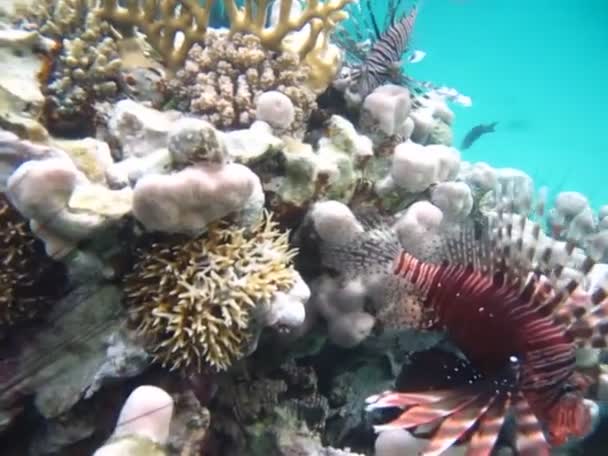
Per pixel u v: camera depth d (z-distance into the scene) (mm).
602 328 361
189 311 398
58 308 422
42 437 438
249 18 589
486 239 396
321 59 611
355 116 636
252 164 489
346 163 555
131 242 410
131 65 583
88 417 427
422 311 413
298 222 538
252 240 439
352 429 603
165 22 584
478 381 374
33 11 577
